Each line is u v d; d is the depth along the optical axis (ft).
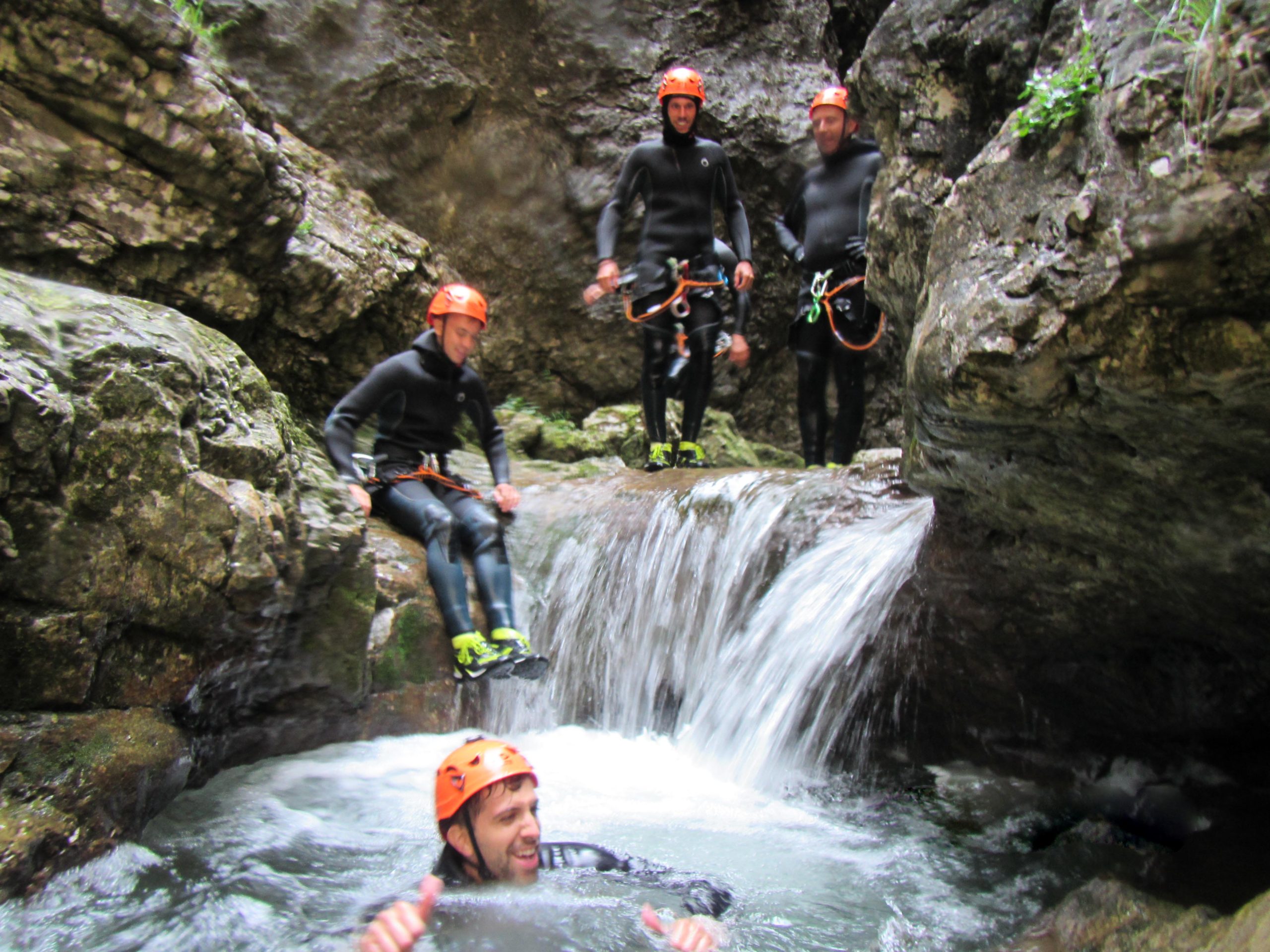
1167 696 10.80
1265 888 8.69
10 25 14.52
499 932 7.42
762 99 28.50
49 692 9.41
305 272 19.26
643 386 21.35
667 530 16.17
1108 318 6.86
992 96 10.93
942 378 8.13
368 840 10.36
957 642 12.07
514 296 26.81
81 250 15.60
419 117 25.89
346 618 13.15
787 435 29.58
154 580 10.23
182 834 10.19
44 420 9.15
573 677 15.75
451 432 16.98
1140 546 9.07
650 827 10.98
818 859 10.07
